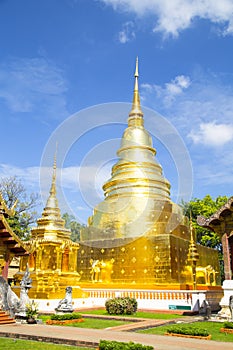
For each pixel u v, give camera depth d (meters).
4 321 14.80
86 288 26.94
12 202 35.38
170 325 15.77
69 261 25.33
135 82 38.75
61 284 23.75
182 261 26.80
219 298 26.67
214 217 17.75
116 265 27.39
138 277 26.11
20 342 11.12
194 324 15.94
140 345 9.28
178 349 9.84
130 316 18.89
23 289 16.28
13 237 16.66
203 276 27.75
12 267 37.19
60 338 11.29
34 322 15.41
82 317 18.00
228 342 11.23
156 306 23.31
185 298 22.56
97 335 12.14
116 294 25.11
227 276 17.33
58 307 17.81
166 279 25.06
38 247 24.22
